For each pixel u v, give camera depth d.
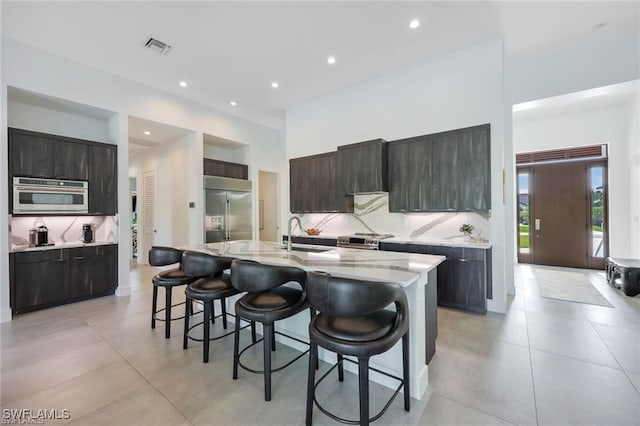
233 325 3.05
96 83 3.92
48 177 3.57
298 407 1.76
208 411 1.72
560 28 3.27
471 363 2.23
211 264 2.46
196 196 5.25
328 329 1.54
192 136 5.31
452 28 3.23
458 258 3.45
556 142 6.03
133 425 1.61
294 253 2.67
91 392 1.90
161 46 3.46
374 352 1.42
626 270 3.94
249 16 2.96
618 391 1.86
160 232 6.14
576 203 5.90
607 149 5.58
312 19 3.02
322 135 5.16
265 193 7.30
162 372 2.13
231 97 5.07
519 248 6.48
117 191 4.17
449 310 3.45
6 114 3.20
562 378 2.01
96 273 3.96
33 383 1.99
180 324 3.07
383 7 2.86
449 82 3.79
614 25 3.23
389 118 4.35
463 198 3.61
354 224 4.93
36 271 3.44
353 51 3.67
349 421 1.47
